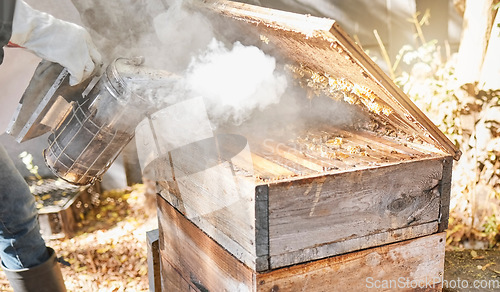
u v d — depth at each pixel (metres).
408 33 3.71
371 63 1.24
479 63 2.78
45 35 1.55
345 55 1.26
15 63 1.81
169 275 2.02
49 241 3.27
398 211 1.47
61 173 1.72
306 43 1.46
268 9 1.47
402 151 1.57
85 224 3.53
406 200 1.47
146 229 3.39
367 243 1.46
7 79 1.81
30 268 1.88
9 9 1.45
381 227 1.46
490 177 2.78
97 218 3.61
